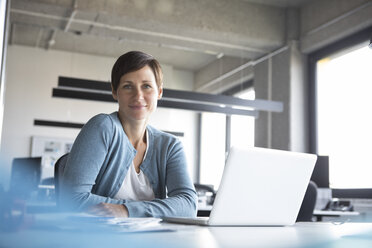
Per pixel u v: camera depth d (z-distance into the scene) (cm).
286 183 130
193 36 614
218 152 900
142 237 83
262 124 676
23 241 69
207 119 942
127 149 157
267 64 681
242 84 806
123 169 156
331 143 596
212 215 119
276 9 646
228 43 643
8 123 763
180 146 167
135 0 558
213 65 864
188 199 150
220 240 80
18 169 380
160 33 605
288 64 637
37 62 793
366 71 544
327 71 618
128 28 589
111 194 154
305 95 637
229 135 877
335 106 595
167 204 140
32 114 779
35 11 540
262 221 128
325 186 495
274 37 638
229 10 612
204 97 466
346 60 582
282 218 132
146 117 163
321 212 416
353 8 550
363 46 554
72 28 594
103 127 151
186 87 932
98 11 538
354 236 93
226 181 118
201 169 936
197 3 593
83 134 150
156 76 166
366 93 541
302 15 643
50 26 590
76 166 144
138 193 159
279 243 78
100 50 807
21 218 82
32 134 773
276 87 658
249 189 123
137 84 161
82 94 486
